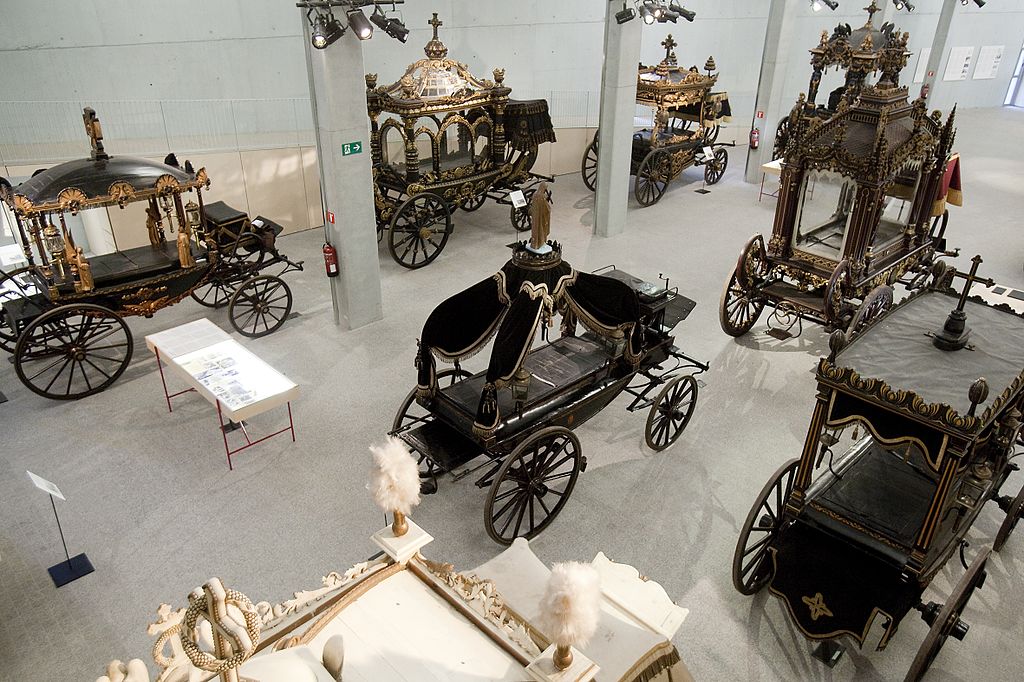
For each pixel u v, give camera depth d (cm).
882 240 948
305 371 867
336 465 713
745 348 942
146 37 1212
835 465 585
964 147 1947
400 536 333
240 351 770
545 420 633
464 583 323
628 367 705
